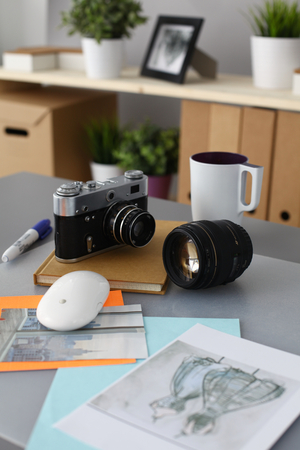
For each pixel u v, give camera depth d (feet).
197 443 1.14
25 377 1.39
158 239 2.26
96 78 5.46
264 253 2.30
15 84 6.56
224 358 1.46
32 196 2.98
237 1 5.99
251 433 1.18
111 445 1.14
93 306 1.64
